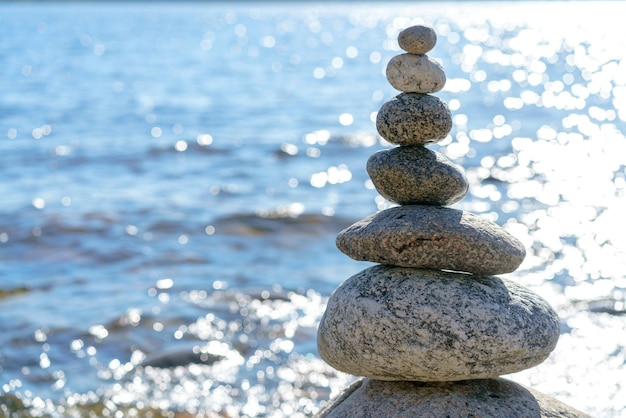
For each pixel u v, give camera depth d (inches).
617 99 1708.9
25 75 2155.5
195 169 987.3
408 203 245.8
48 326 466.0
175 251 628.4
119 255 618.5
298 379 405.1
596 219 733.3
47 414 367.6
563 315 484.1
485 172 976.3
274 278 560.7
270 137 1223.5
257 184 900.6
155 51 3157.0
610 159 1042.7
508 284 241.3
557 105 1642.5
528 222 727.7
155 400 383.6
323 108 1609.3
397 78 239.9
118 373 410.9
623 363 416.2
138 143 1147.9
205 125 1353.3
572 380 399.2
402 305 228.8
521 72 2368.4
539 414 239.9
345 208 778.8
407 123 238.8
